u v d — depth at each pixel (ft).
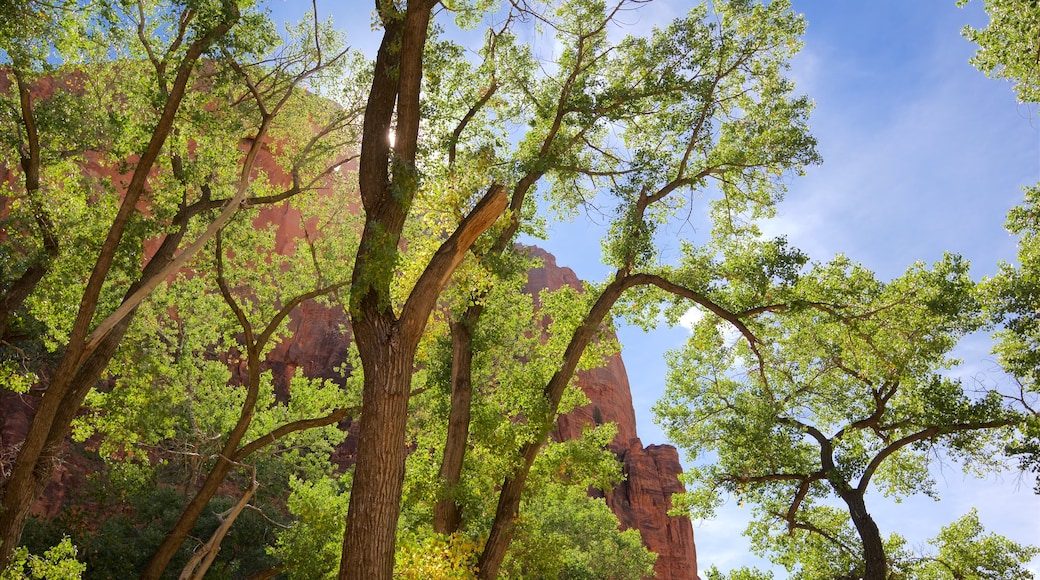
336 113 64.34
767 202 58.39
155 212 49.88
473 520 47.55
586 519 118.62
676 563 207.00
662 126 56.44
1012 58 47.78
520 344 62.64
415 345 31.53
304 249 73.92
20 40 45.78
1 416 100.99
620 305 57.16
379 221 32.50
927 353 56.29
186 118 49.70
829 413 68.28
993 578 67.10
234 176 61.05
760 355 56.90
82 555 76.59
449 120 53.52
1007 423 58.49
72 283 52.60
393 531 28.40
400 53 35.86
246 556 84.89
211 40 43.21
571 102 52.21
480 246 44.24
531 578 57.36
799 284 52.26
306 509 51.65
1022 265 57.62
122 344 59.41
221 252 63.36
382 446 29.17
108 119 52.29
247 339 61.72
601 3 50.19
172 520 82.23
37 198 49.96
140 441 71.05
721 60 53.57
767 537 69.72
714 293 52.13
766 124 55.42
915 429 63.82
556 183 59.26
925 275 54.75
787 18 53.36
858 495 62.13
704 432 69.36
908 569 67.82
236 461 58.03
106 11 46.91
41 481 46.47
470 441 53.11
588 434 53.93
